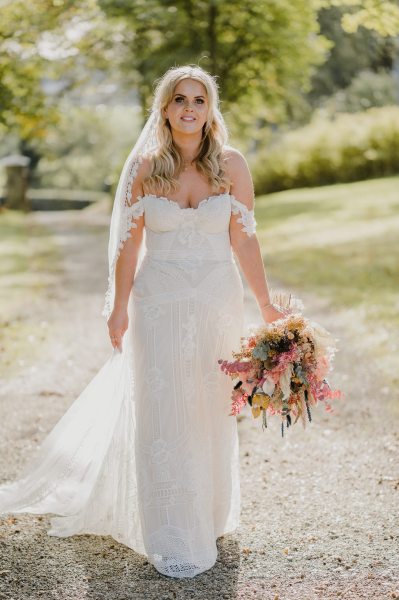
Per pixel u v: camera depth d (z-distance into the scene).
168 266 3.41
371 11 9.93
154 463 3.38
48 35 12.68
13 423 5.41
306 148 27.73
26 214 31.20
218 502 3.59
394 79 33.84
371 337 7.59
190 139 3.44
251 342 3.36
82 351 7.51
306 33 16.48
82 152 52.19
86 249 16.94
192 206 3.44
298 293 10.21
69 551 3.54
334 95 32.75
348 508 3.98
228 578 3.27
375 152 26.34
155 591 3.18
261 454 4.79
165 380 3.39
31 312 9.47
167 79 3.43
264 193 28.42
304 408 3.41
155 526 3.37
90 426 3.81
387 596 3.08
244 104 20.27
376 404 5.69
